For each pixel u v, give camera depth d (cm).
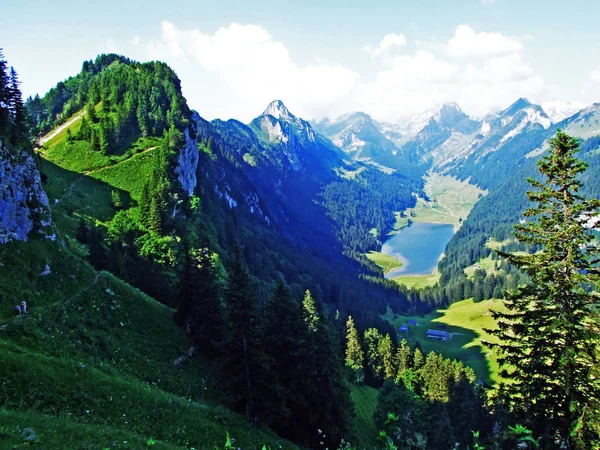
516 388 2480
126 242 8031
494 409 6944
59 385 2781
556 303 2306
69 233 7100
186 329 5294
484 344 2617
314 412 4288
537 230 2372
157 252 8088
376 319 14800
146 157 11181
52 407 2542
